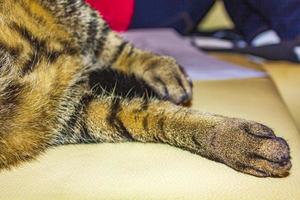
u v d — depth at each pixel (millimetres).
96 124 380
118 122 376
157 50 583
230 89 462
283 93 495
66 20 421
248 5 641
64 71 396
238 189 306
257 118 395
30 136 371
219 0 678
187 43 633
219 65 544
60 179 323
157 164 336
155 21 676
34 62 375
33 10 399
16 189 314
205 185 311
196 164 334
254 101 431
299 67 568
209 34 687
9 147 364
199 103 426
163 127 364
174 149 357
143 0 665
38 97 375
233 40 658
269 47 597
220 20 685
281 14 609
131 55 447
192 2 672
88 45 440
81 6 437
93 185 314
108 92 399
